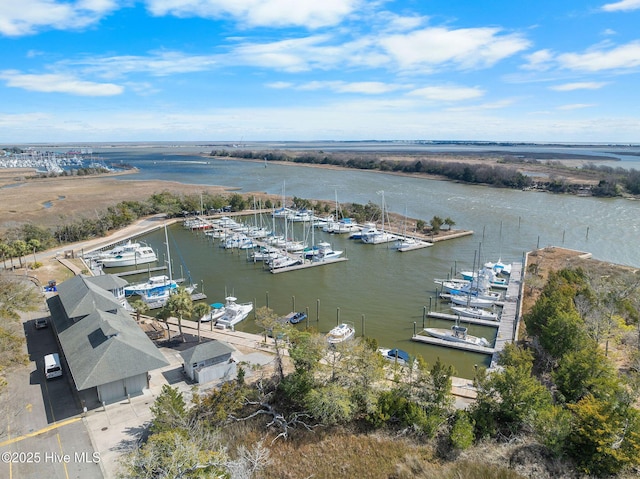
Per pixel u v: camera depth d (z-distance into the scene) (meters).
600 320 59.75
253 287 93.69
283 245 123.62
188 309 62.19
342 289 92.56
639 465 35.84
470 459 38.00
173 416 38.69
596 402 38.97
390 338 69.75
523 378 42.81
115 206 158.62
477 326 74.44
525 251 119.75
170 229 148.12
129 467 32.00
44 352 56.09
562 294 64.06
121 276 101.00
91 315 54.38
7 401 45.34
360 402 44.81
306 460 38.47
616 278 85.56
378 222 154.75
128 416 43.38
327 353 54.03
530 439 40.44
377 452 39.44
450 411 44.25
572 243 125.75
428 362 61.91
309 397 42.72
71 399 46.03
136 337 51.50
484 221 154.75
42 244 114.00
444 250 122.62
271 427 42.50
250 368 52.88
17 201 184.25
